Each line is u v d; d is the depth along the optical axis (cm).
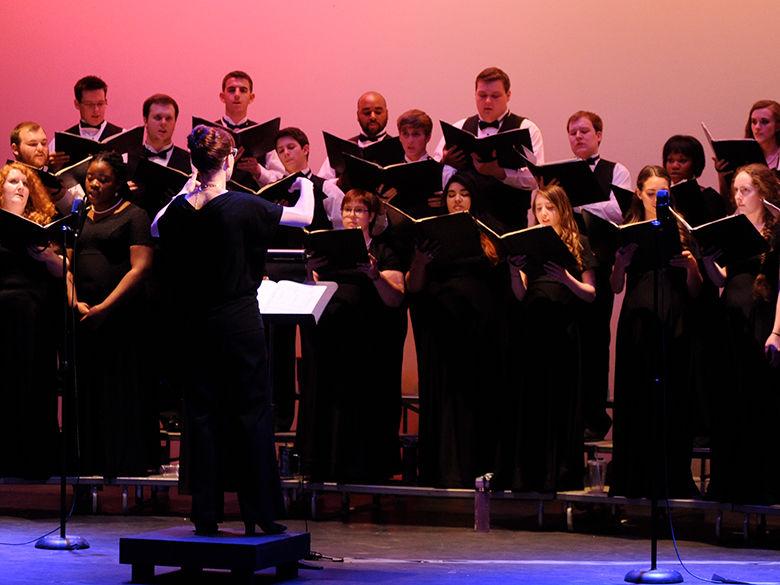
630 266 825
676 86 1075
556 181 839
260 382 648
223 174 650
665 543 797
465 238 811
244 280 644
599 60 1095
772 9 1052
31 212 898
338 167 938
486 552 760
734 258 762
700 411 878
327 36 1163
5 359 896
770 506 779
